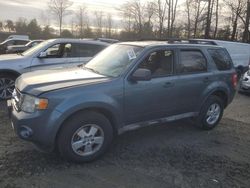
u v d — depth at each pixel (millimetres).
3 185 4137
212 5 41812
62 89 4609
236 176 4824
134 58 5371
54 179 4383
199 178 4672
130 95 5195
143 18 49094
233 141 6312
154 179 4551
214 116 6828
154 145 5750
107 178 4500
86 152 4871
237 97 11305
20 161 4793
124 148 5531
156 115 5691
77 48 9461
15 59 8555
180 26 43688
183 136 6328
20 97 4746
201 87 6328
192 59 6246
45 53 8898
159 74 5648
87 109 4828
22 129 4602
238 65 18391
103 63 5703
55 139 4672
